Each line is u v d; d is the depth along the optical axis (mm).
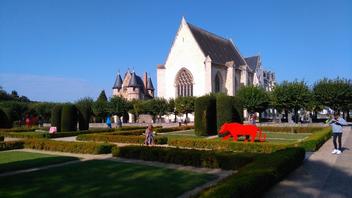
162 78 74562
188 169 14766
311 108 58906
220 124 32969
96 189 10797
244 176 9547
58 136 34906
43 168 15070
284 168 12172
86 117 42438
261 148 20453
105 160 17500
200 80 69812
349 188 10742
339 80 57531
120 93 112812
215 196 7371
